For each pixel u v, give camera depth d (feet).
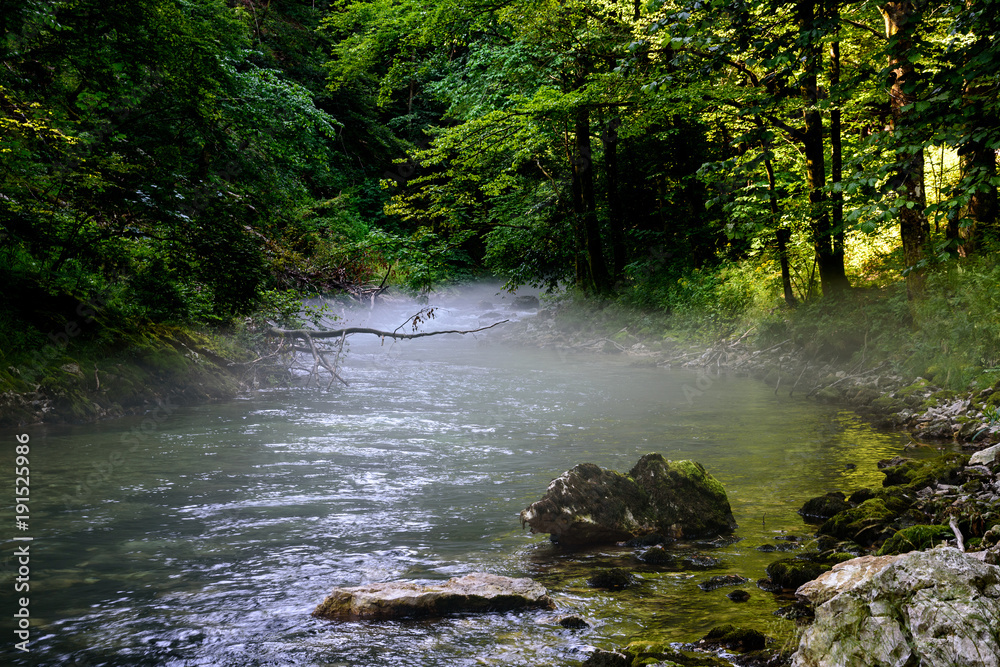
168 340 39.63
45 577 14.71
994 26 23.36
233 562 15.62
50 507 19.49
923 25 30.25
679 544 16.88
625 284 77.41
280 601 13.52
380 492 21.16
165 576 14.80
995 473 19.56
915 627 8.06
